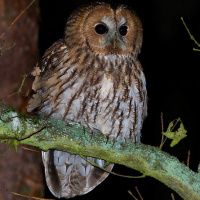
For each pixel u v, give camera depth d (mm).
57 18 18156
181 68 19312
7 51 10523
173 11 18609
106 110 9781
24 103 10586
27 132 6918
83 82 9633
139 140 10672
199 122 18547
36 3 11266
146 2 18703
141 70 10359
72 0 18250
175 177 7461
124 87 9867
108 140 7648
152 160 7590
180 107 19062
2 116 6758
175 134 7285
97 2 10141
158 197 16062
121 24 9938
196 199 7371
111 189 15812
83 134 7520
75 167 10656
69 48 9906
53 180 10383
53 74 9688
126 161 7676
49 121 7266
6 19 10562
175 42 19016
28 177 10719
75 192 10758
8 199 10469
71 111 9719
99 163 10586
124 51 9984
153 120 18797
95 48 9836
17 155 10664
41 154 11008
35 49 11055
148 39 19125
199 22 18547
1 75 10430
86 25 9859
